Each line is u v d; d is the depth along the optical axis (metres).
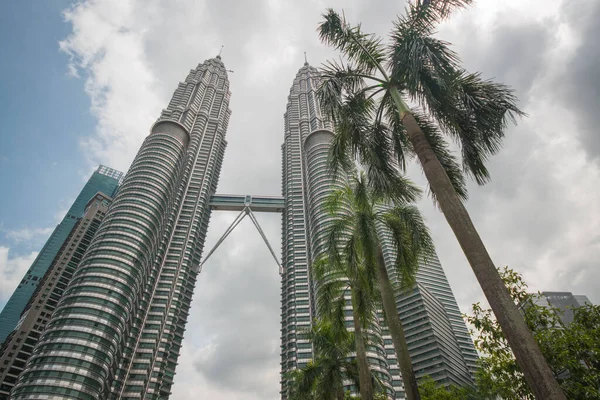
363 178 20.55
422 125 17.33
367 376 18.08
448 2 14.54
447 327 130.38
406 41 14.68
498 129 14.38
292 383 29.73
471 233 10.53
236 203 184.00
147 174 137.00
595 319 19.94
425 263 18.75
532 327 20.27
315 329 28.64
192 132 189.62
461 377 112.88
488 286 9.45
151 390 107.81
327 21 17.59
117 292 100.81
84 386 81.25
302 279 133.12
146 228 120.75
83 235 170.00
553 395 7.61
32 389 77.38
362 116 17.08
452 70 14.27
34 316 137.75
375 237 18.45
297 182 168.50
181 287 137.88
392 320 15.95
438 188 11.95
